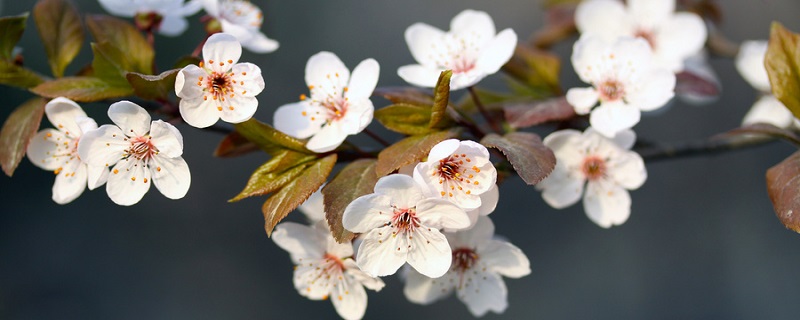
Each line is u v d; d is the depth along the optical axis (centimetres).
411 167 36
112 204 83
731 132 39
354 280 38
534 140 37
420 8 84
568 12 49
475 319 79
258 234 83
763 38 76
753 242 77
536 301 78
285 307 81
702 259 78
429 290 39
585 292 78
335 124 37
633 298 77
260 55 77
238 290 81
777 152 78
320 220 38
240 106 36
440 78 36
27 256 80
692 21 45
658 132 81
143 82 37
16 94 72
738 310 76
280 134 37
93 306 80
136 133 36
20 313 79
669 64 44
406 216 36
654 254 79
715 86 44
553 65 43
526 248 79
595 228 79
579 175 39
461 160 36
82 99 37
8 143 38
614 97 39
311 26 80
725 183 79
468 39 39
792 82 38
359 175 36
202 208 83
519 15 84
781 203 36
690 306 77
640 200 80
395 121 37
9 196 80
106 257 82
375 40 82
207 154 83
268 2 77
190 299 81
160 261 82
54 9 40
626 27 45
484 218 38
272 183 37
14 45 39
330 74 38
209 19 40
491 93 41
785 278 75
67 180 38
